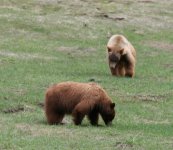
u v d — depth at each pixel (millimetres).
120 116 49375
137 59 82062
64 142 37406
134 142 38156
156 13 111000
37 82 61312
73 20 100000
